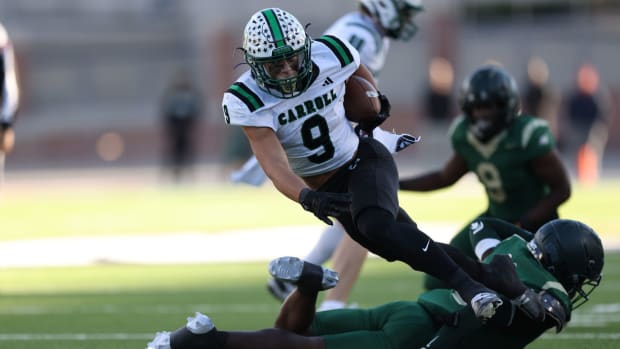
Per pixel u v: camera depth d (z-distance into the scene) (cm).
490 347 1622
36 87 11712
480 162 2341
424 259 1641
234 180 2430
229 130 8269
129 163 10869
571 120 6788
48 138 11238
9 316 2638
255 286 3186
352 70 1789
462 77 10425
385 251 1677
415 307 1688
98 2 11888
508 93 2239
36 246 4316
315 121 1748
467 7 10512
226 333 1627
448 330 1633
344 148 1783
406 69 10388
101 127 11300
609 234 4159
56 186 7938
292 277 1599
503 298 1619
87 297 2989
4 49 3166
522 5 10475
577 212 4841
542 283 1622
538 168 2278
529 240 1788
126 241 4431
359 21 2453
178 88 7906
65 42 11719
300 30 1681
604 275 3222
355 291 3023
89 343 2217
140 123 11225
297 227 4744
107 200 6431
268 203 5969
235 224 4959
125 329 2414
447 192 6369
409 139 1939
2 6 11662
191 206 5912
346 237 2345
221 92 10688
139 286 3222
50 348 2162
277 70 1673
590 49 10356
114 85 11762
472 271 1653
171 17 11688
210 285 3225
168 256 3959
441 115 8544
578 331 2266
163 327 2439
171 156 7975
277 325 1680
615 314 2509
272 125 1717
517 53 10419
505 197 2355
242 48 1706
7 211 5869
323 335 1703
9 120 3195
